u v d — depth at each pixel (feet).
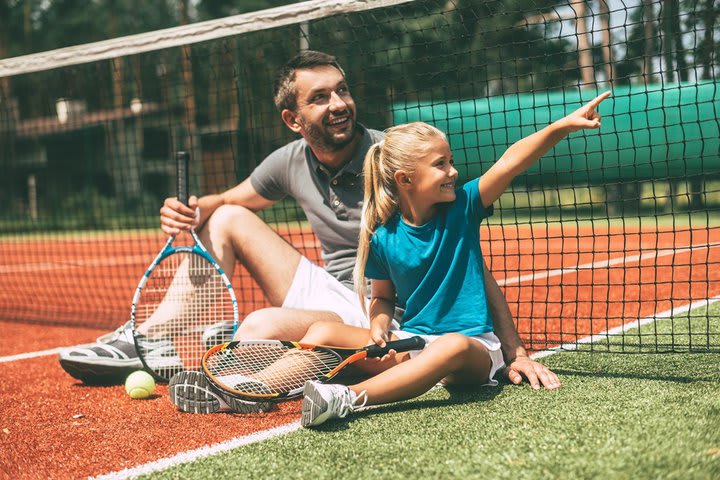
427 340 8.86
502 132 33.68
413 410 8.17
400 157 8.64
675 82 31.81
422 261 8.77
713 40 14.97
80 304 21.67
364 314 9.53
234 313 10.15
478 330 8.70
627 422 7.11
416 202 8.79
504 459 6.38
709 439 6.39
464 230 8.82
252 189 11.10
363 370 9.38
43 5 135.13
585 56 53.88
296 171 10.73
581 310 15.11
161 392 10.10
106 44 15.38
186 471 6.76
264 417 8.52
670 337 11.69
